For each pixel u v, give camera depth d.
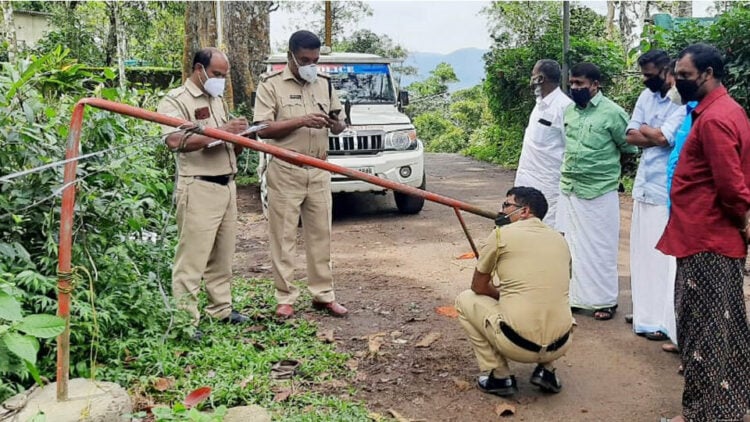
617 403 3.76
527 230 3.63
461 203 4.00
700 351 3.21
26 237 4.06
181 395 3.61
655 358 4.34
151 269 4.75
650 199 4.46
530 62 14.82
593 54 12.69
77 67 4.61
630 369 4.19
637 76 11.84
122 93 4.87
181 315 4.27
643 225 4.55
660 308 4.58
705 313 3.20
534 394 3.87
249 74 15.48
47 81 4.50
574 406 3.73
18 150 3.87
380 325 4.95
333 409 3.58
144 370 3.85
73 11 21.00
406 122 8.77
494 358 3.76
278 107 4.80
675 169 3.32
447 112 28.81
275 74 4.85
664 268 4.52
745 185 3.07
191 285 4.41
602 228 4.95
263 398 3.65
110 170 4.12
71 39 20.12
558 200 5.18
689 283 3.24
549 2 17.56
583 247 4.99
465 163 16.33
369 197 10.47
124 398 3.16
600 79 4.87
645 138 4.38
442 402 3.76
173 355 4.07
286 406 3.59
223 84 4.36
